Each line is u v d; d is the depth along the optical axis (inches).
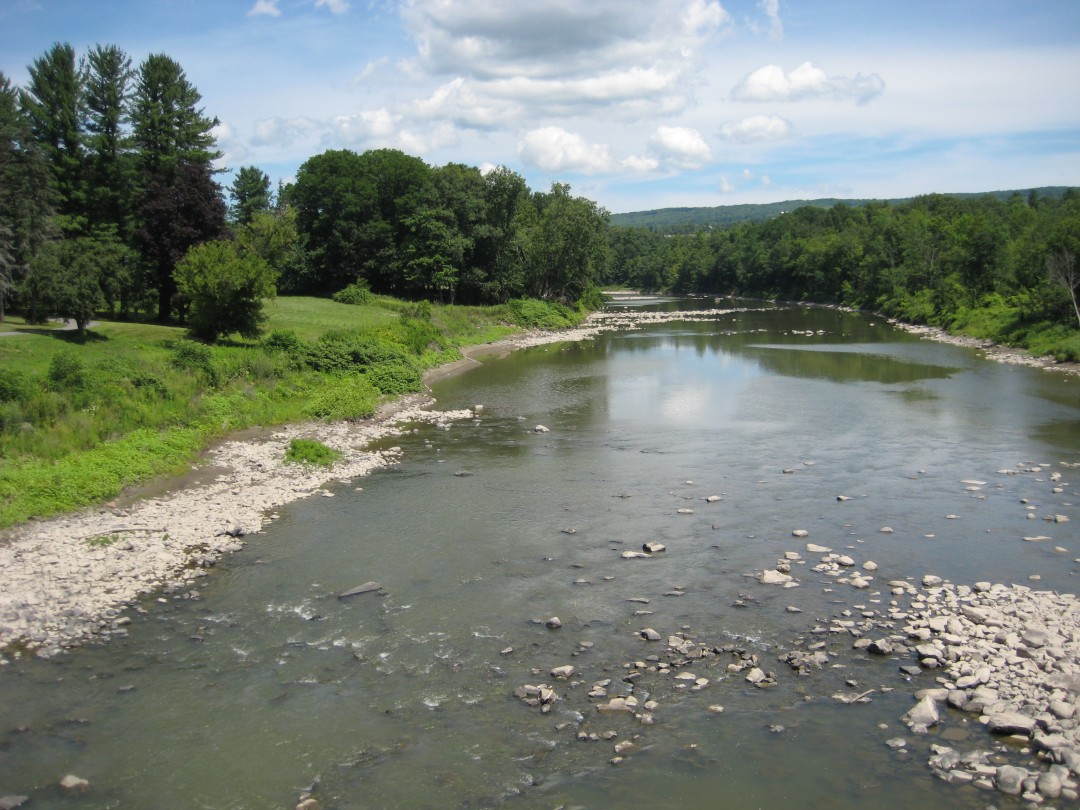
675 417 1654.8
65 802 486.0
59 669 644.7
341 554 898.1
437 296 4197.8
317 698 601.9
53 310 1839.3
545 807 474.9
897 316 4128.9
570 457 1336.1
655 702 584.7
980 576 801.6
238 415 1497.3
